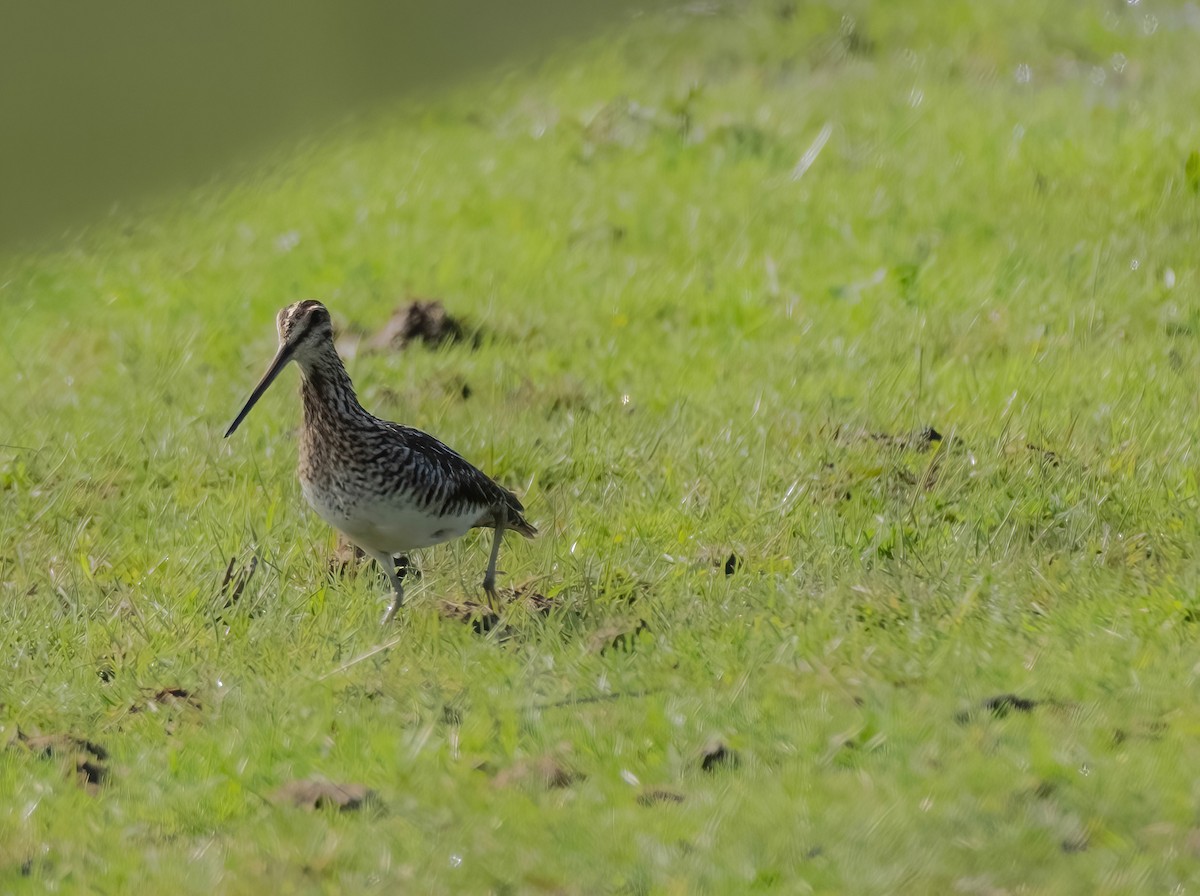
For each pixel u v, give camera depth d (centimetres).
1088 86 2402
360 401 1581
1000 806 855
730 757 927
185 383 1683
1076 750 898
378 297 1875
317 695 1033
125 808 924
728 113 2358
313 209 2209
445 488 1125
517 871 835
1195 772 873
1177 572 1123
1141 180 1950
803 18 2762
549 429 1480
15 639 1141
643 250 1950
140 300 1955
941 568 1147
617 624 1094
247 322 1850
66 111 2541
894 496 1284
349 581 1205
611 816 873
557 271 1889
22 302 2014
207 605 1179
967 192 1995
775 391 1522
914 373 1544
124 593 1204
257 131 2573
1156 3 2752
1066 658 1004
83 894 839
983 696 970
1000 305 1695
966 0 2788
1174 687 960
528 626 1111
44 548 1310
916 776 888
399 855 857
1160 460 1302
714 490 1295
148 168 2453
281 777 944
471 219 2084
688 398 1522
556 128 2378
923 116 2273
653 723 962
